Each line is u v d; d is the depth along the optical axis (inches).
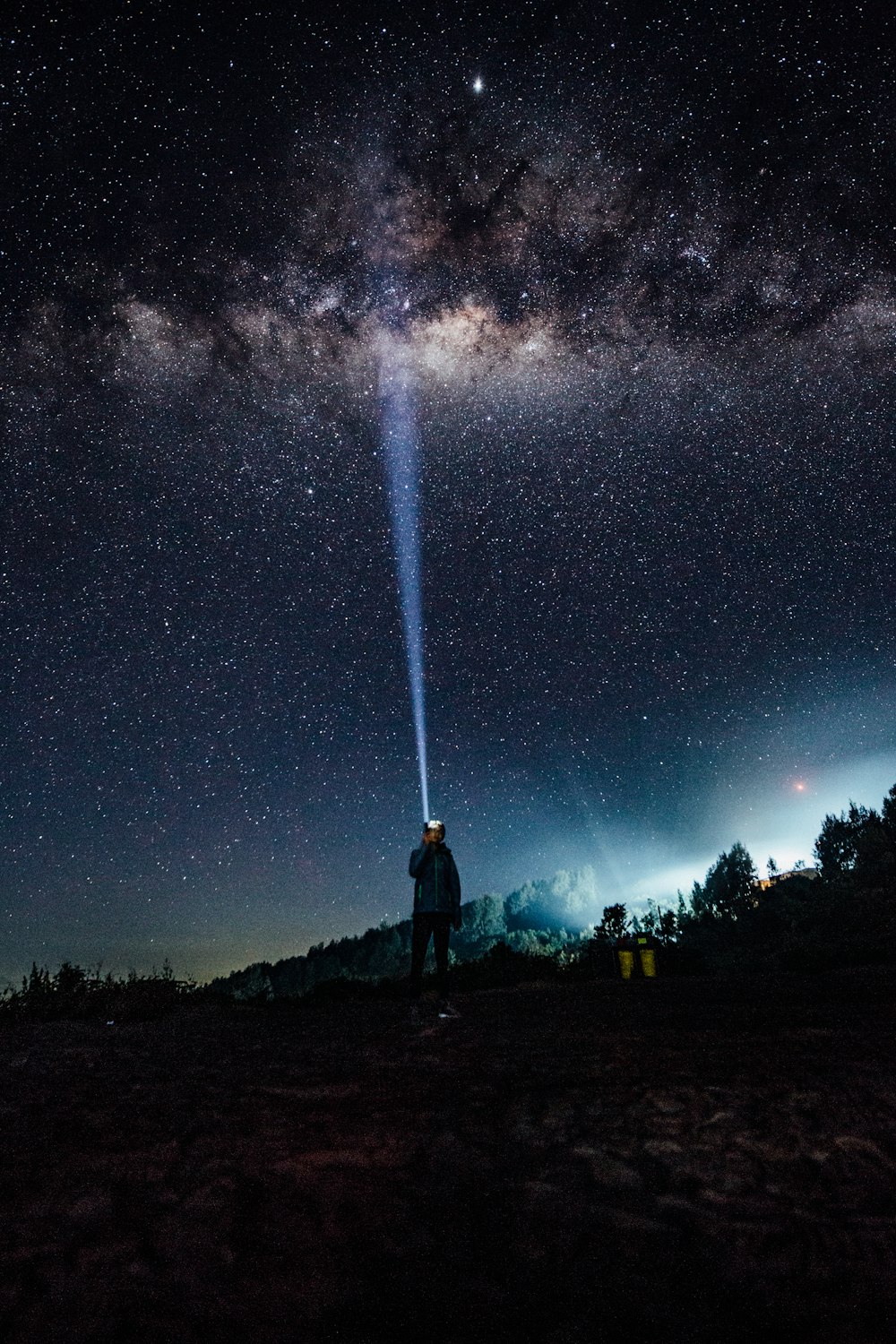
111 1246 67.7
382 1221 72.0
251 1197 77.4
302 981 2385.6
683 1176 80.3
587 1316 57.2
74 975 321.7
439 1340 54.5
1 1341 54.1
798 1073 118.8
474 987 406.0
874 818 812.0
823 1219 71.1
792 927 605.0
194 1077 133.8
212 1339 54.7
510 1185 79.0
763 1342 53.7
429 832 270.4
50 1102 116.6
